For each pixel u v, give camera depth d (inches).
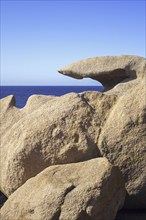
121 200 359.3
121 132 384.2
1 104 526.3
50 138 397.4
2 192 449.4
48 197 338.3
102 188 336.8
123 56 581.3
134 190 374.9
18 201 356.8
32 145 398.0
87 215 329.1
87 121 400.2
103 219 335.3
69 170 364.8
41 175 369.1
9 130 453.1
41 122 410.3
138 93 400.2
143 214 382.3
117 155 382.0
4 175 412.5
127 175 378.9
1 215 358.0
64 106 415.5
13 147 414.9
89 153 385.4
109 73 576.1
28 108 502.3
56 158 390.3
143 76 561.6
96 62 586.6
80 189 337.4
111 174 347.3
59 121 403.9
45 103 452.4
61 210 331.0
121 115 391.2
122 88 526.6
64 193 336.5
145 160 377.7
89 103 422.9
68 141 393.1
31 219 336.8
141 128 382.9
